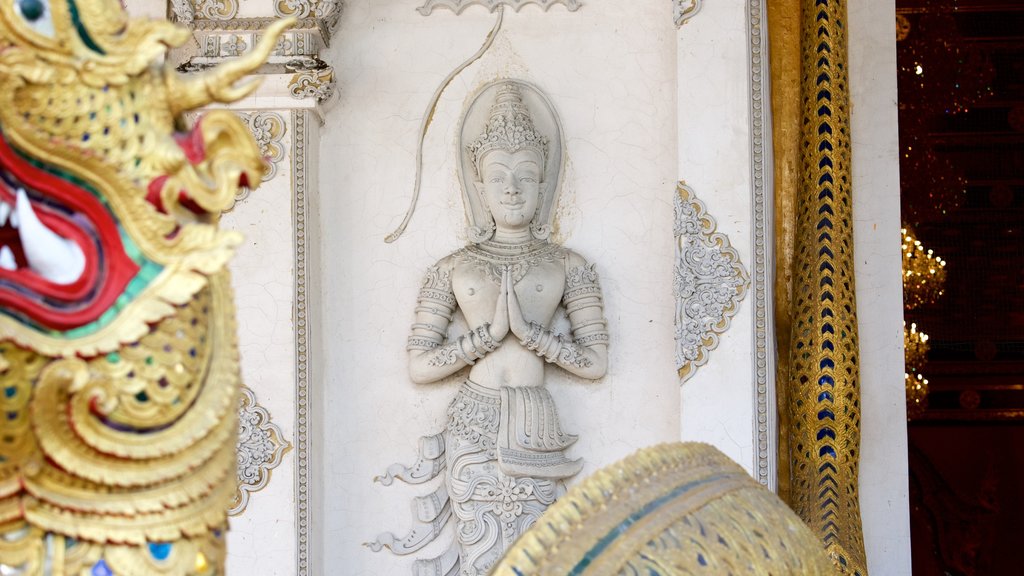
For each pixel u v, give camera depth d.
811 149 6.21
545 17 6.72
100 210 1.62
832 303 6.02
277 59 6.31
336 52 6.70
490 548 6.12
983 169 11.31
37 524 1.55
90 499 1.58
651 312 6.46
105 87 1.62
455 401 6.35
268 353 6.25
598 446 6.39
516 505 6.14
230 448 1.71
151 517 1.60
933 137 11.31
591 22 6.69
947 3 10.85
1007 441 11.36
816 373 5.96
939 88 10.86
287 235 6.31
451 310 6.45
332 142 6.66
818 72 6.24
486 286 6.34
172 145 1.64
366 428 6.49
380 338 6.56
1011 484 11.33
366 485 6.45
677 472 2.24
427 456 6.41
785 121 6.46
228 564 6.14
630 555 1.97
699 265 6.07
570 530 1.98
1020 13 10.82
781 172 6.43
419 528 6.37
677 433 6.34
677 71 6.21
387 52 6.72
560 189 6.57
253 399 6.23
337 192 6.62
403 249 6.61
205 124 1.68
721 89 6.16
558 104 6.63
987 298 11.44
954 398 11.45
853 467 5.94
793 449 6.01
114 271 1.61
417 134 6.67
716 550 2.08
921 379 10.35
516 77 6.68
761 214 6.10
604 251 6.52
